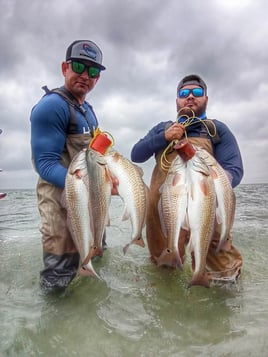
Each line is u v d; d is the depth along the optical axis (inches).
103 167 43.4
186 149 44.3
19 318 40.0
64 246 49.8
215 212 44.4
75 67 53.0
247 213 120.3
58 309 42.6
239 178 53.8
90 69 53.8
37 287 49.7
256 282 51.1
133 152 59.4
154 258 58.8
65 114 51.3
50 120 49.8
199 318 40.2
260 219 106.1
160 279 52.5
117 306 43.4
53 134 50.1
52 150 49.9
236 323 38.8
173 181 45.1
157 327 38.2
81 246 43.5
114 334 36.8
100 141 43.8
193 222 43.5
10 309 42.5
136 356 32.9
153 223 57.2
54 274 49.0
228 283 49.8
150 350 33.8
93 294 47.1
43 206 50.6
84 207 43.1
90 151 43.6
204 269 43.2
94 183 43.0
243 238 78.2
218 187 45.1
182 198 44.4
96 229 43.3
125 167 45.1
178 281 51.7
